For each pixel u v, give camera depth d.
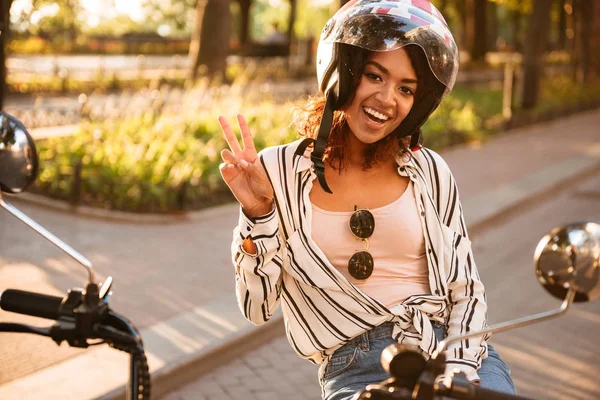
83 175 8.34
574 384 4.80
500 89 27.03
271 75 27.89
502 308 6.16
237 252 1.96
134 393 1.61
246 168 1.91
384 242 2.09
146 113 10.91
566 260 1.63
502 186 10.72
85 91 19.39
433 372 1.58
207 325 5.06
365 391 1.60
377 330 2.04
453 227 2.17
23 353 4.40
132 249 6.78
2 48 9.40
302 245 2.04
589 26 28.98
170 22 55.25
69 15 20.33
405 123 2.09
